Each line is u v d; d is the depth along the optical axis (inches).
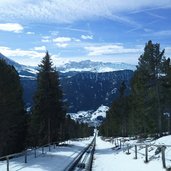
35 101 2110.0
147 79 1956.2
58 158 1304.1
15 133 1829.5
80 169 952.9
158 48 1945.1
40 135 2196.1
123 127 3747.5
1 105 1578.5
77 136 6505.9
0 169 911.0
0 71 1603.1
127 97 3558.1
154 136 2062.0
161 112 2057.1
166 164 876.6
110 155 1556.3
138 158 1157.1
